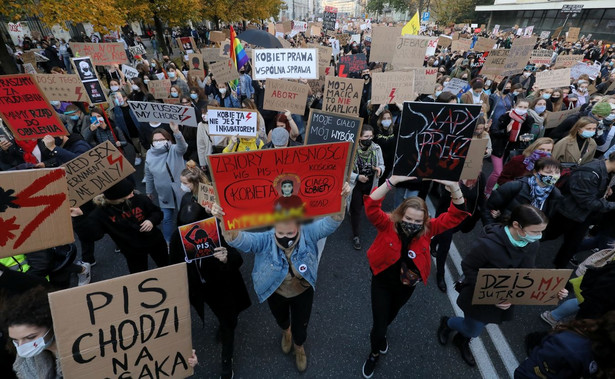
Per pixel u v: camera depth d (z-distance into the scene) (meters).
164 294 1.68
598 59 16.98
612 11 25.41
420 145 2.10
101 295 1.55
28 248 1.77
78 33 22.28
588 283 2.27
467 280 2.44
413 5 57.31
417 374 2.72
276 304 2.46
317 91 7.91
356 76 9.92
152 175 3.99
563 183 3.83
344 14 127.12
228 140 4.79
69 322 1.51
